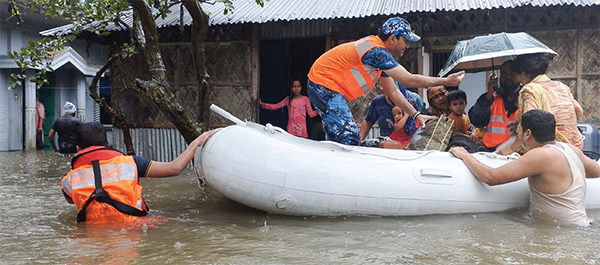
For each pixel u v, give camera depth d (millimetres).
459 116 5523
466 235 3633
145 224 4008
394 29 4566
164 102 6383
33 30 13953
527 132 4133
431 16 8008
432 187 4211
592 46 7535
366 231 3764
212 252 3213
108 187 4074
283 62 9727
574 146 4395
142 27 6582
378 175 4191
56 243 3449
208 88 6840
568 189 3986
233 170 4191
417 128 5742
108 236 3627
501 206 4340
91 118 15914
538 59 4766
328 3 8500
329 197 4129
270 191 4148
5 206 4891
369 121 6145
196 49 6711
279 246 3357
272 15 7938
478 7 6988
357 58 4625
